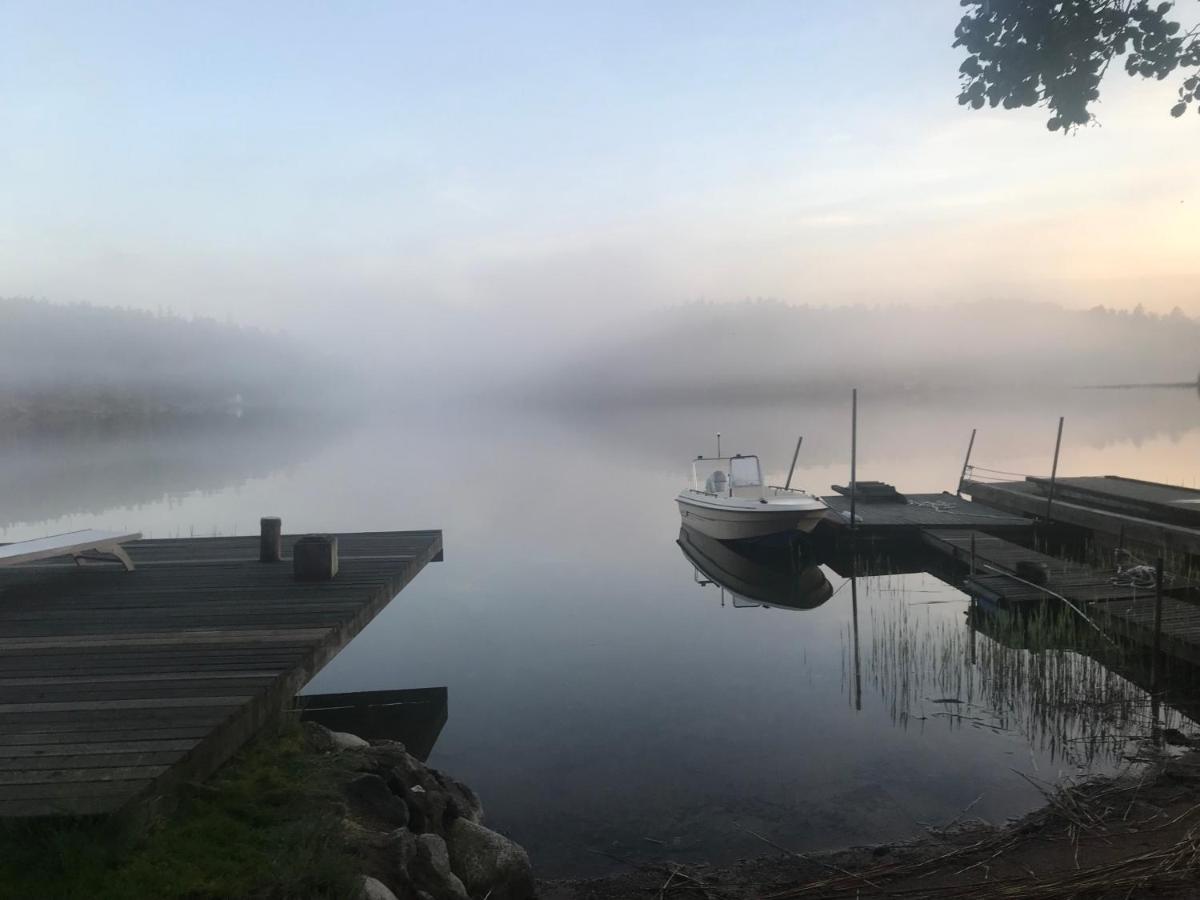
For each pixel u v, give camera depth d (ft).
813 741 24.13
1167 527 45.65
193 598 27.07
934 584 49.39
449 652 34.50
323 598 26.96
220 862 11.90
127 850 11.78
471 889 14.75
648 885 16.48
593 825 19.47
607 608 42.60
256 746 16.85
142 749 14.44
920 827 18.67
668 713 26.91
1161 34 15.66
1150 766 20.98
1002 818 18.89
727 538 57.77
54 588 28.68
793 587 48.52
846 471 102.68
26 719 15.96
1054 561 42.96
